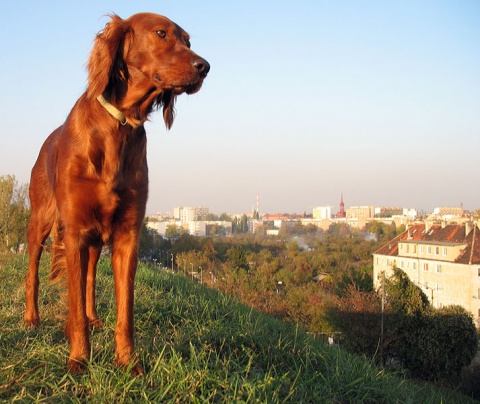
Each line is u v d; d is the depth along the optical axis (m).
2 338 1.68
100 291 2.58
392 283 9.08
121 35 1.53
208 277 17.83
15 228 9.38
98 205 1.52
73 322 1.50
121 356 1.49
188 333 1.89
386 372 1.96
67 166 1.51
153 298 2.49
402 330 8.78
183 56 1.51
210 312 2.36
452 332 8.60
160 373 1.45
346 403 1.57
